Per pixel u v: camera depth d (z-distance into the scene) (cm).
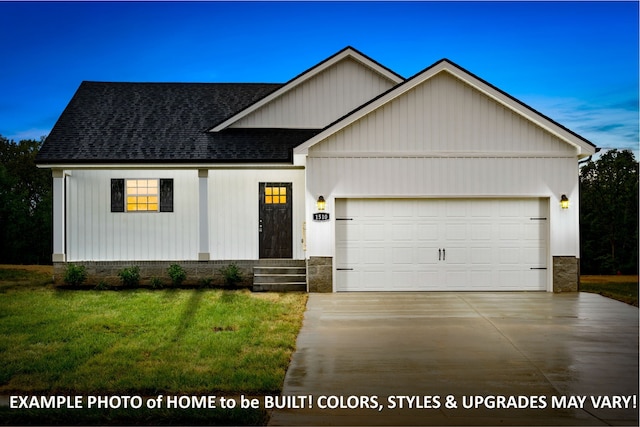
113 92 1808
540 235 1408
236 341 887
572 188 1391
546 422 581
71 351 832
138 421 581
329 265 1388
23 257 3266
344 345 886
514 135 1389
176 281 1452
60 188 1468
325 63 1627
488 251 1407
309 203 1388
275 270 1470
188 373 729
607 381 712
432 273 1406
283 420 588
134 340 898
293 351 852
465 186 1388
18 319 1052
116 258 1506
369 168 1389
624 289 1489
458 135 1388
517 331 975
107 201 1509
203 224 1498
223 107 1761
